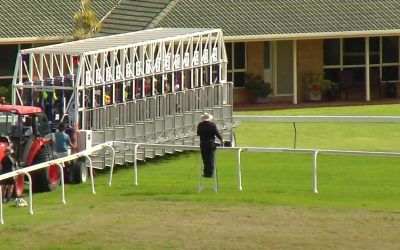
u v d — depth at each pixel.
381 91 150.75
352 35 144.88
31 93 96.69
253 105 144.12
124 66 101.06
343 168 97.19
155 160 102.88
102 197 84.75
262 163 100.56
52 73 101.12
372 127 124.25
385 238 72.44
